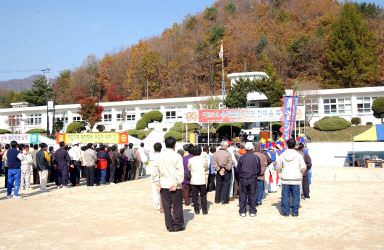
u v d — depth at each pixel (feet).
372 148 74.64
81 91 224.53
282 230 22.58
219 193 33.17
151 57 211.61
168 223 22.76
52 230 23.24
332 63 167.53
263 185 31.86
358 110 122.11
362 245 18.84
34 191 43.09
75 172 47.78
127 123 150.61
